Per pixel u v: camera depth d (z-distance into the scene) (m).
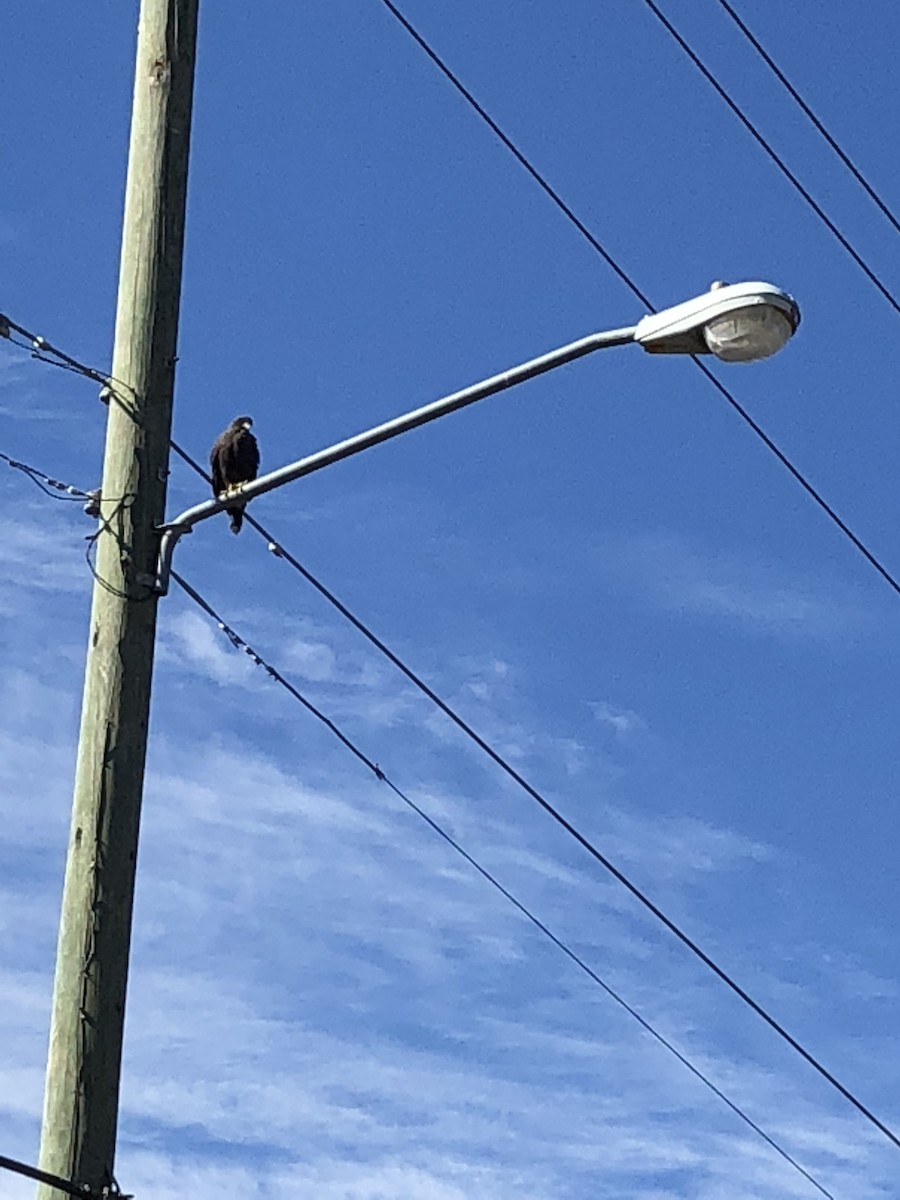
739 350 10.38
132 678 10.01
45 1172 9.12
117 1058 9.42
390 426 10.41
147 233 10.70
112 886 9.65
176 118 10.88
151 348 10.55
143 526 10.27
